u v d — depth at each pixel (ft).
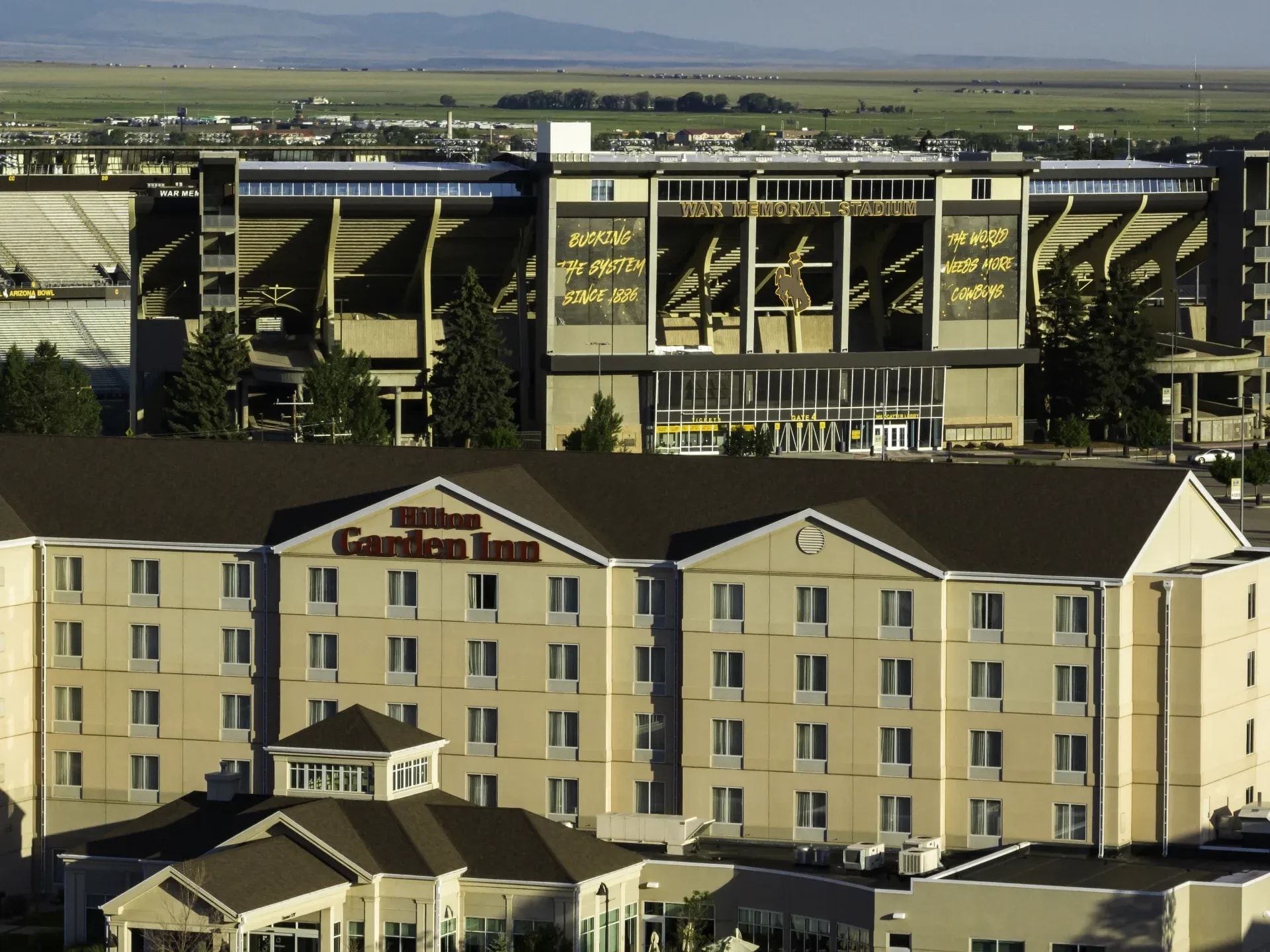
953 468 491.72
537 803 488.85
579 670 485.15
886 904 431.84
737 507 490.49
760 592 475.72
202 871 411.75
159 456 520.83
